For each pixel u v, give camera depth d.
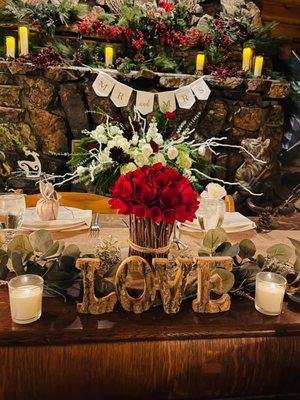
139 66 3.46
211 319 0.94
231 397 0.96
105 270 1.02
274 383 0.96
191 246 1.39
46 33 3.46
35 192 3.34
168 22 3.53
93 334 0.87
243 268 1.06
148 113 3.37
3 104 3.35
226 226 1.56
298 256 1.09
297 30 3.93
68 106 3.39
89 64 3.44
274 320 0.95
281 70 3.93
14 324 0.88
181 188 0.92
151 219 0.93
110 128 1.35
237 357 0.93
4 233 1.28
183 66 3.65
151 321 0.92
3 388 0.87
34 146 3.46
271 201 3.72
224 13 3.69
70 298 0.99
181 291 0.95
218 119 3.57
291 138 3.91
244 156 3.58
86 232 1.49
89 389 0.90
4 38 3.43
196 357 0.91
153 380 0.91
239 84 3.48
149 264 1.00
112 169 1.32
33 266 1.00
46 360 0.87
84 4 3.55
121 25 3.50
